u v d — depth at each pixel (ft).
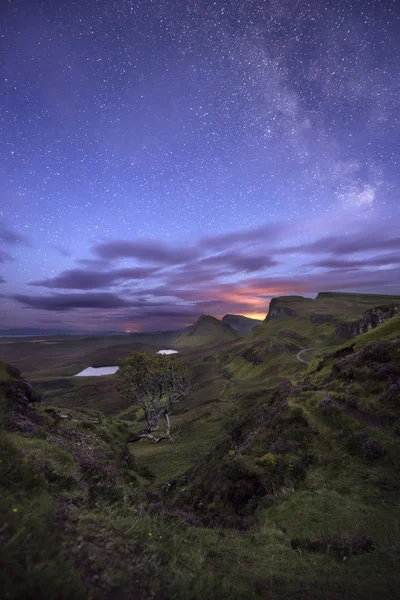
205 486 61.98
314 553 28.76
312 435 59.67
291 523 39.01
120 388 119.03
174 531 25.77
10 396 59.93
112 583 12.66
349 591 19.62
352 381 77.77
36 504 15.48
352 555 27.17
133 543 16.92
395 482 45.42
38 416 62.28
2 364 68.95
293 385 98.94
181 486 76.95
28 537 11.01
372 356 83.15
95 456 56.65
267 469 53.36
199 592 15.06
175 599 13.76
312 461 53.67
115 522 18.66
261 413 87.04
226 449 80.07
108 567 13.38
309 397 74.02
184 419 408.46
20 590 8.81
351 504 41.29
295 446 57.36
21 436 36.58
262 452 59.21
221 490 53.57
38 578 9.46
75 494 21.71
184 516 36.94
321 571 24.08
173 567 16.61
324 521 38.24
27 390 67.36
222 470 59.88
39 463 24.07
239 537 34.22
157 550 17.76
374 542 30.04
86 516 17.85
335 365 90.48
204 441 248.73
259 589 19.16
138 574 14.28
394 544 29.63
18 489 16.25
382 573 22.77
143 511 25.95
